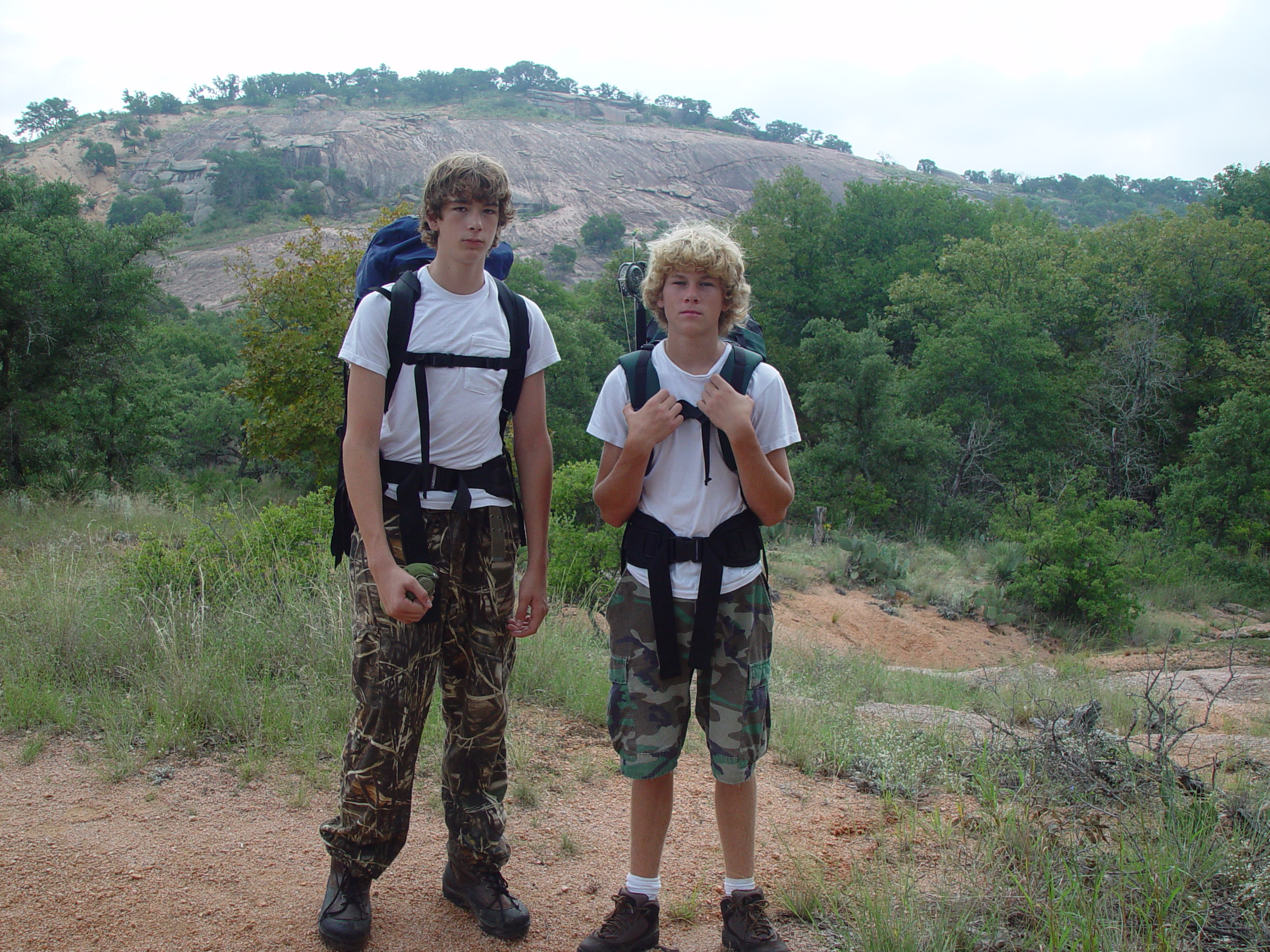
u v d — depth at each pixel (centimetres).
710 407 226
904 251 3953
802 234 4075
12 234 1617
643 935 235
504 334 242
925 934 238
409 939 241
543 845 308
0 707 385
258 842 289
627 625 240
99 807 306
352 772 232
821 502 2228
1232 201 3934
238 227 13650
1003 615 1492
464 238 231
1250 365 2589
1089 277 3089
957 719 535
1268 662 1043
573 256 12506
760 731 238
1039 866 267
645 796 239
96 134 17375
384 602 221
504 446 249
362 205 15388
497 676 248
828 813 354
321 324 1634
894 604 1521
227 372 3981
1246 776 372
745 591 237
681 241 234
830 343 2312
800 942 251
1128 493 2514
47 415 1681
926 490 2300
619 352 3162
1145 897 246
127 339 1791
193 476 2894
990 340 2566
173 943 231
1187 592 1755
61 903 245
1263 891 255
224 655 446
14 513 1138
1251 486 2058
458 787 252
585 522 1122
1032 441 2586
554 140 17962
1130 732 371
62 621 471
